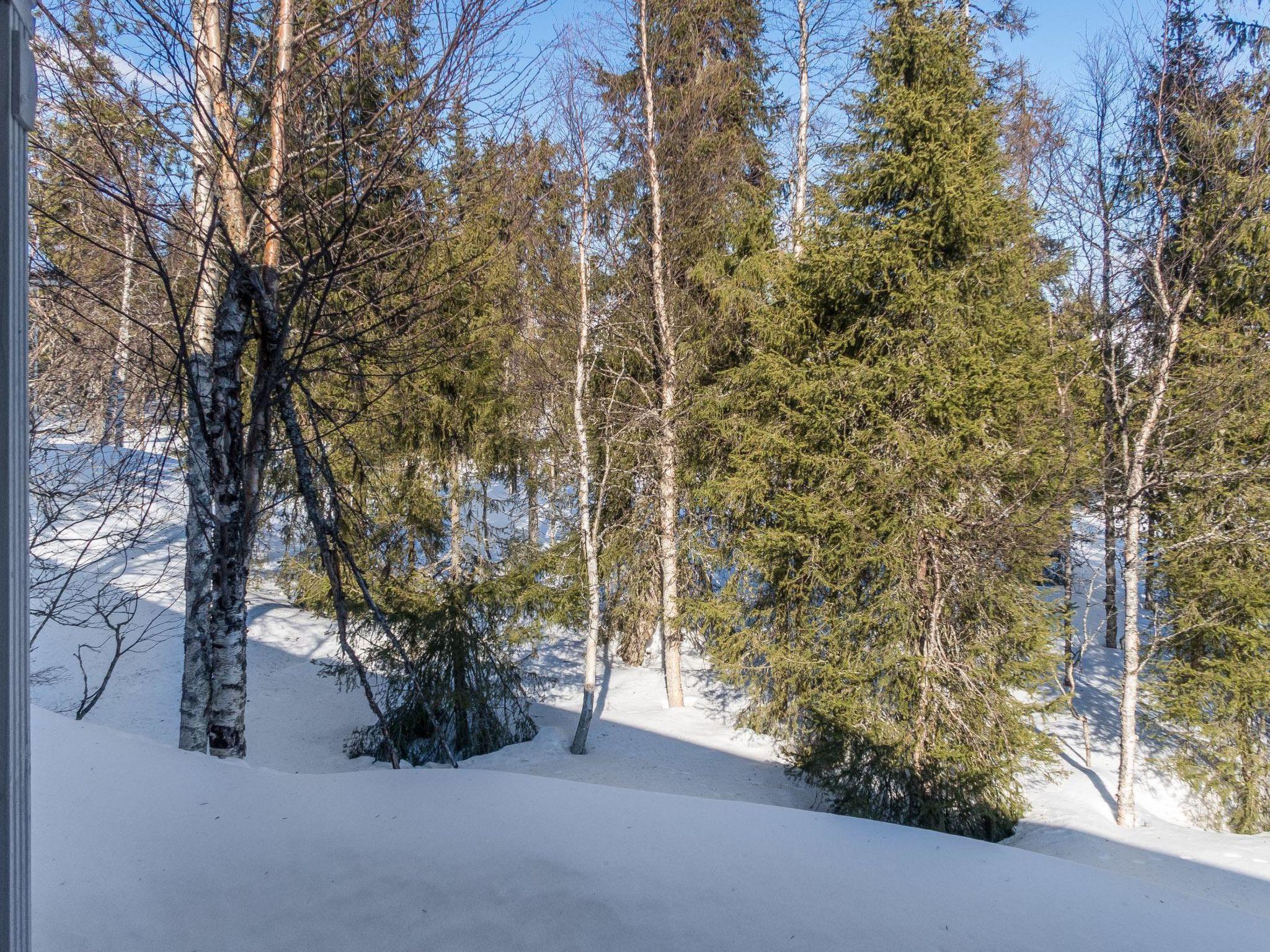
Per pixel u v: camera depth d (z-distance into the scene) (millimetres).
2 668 2240
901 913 3395
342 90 5199
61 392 8078
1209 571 10797
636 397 14102
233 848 3572
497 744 11438
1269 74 10367
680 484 14062
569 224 12875
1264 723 11086
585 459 12445
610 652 17031
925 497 9430
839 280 10039
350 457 11992
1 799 2242
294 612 16328
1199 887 7867
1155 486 10492
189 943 2918
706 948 3008
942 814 8141
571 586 13438
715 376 13445
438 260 6473
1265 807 10586
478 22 5016
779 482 11219
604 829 3969
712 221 13398
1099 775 11492
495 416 14281
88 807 3773
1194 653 11492
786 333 10758
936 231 9625
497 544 15328
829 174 10906
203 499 6809
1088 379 11180
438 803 4141
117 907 3084
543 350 13250
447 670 10922
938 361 9445
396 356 6270
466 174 5777
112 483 7773
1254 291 10727
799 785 10289
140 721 10844
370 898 3230
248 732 11336
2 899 2213
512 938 3010
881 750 8570
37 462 8391
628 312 13461
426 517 13750
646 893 3363
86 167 5156
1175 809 10891
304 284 5309
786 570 10984
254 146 5535
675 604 13820
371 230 5430
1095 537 14164
